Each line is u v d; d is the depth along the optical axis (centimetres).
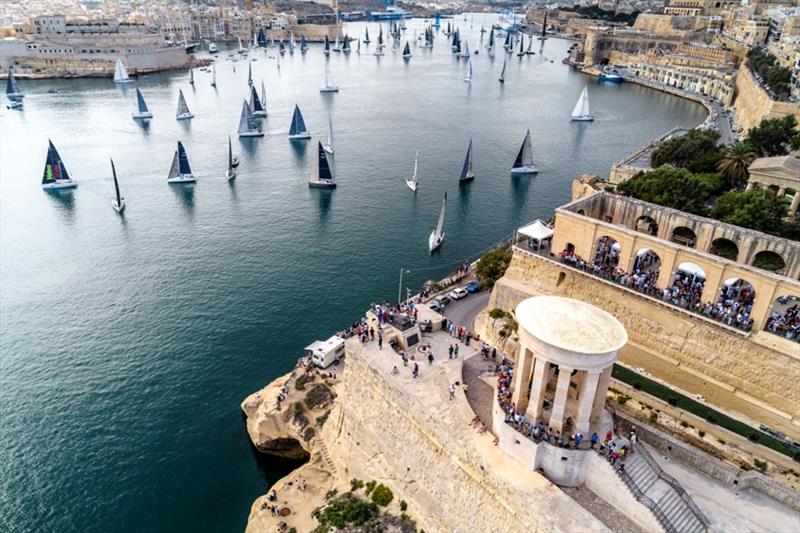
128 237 11188
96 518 5431
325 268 9944
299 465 6112
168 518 5453
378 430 5016
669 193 7781
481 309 7688
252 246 10788
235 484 5828
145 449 6162
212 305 8744
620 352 5862
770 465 4306
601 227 6062
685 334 5391
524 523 3712
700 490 4028
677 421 4741
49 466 5938
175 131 19088
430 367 5009
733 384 5128
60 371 7262
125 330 8100
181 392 6944
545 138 18238
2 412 6588
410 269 9931
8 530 5303
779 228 6831
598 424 4112
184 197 13362
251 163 15900
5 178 14338
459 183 14175
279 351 7694
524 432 3984
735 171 8631
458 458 4222
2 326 8175
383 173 14925
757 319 5016
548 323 3916
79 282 9431
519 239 9831
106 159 15988
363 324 5912
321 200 13125
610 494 3812
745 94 18638
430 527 4494
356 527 4616
